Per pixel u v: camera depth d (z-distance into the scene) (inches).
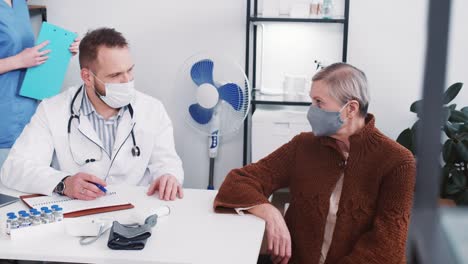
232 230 58.5
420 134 11.3
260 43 126.0
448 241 10.8
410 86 121.3
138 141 81.1
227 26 125.4
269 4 117.0
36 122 78.8
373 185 61.2
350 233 61.9
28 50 97.5
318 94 62.0
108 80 75.0
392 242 58.1
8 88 98.5
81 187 66.5
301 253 64.7
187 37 127.4
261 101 114.7
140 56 129.7
